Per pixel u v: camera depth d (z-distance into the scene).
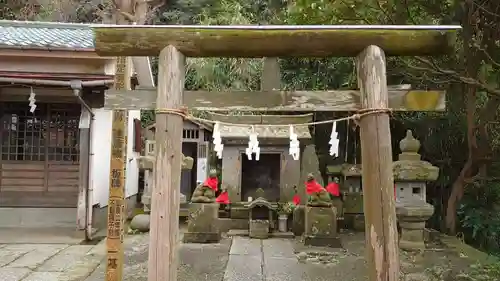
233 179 9.67
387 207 3.19
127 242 7.79
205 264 6.28
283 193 9.55
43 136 8.75
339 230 9.41
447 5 6.20
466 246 7.71
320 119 11.80
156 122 3.35
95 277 5.51
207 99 3.46
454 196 9.12
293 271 5.95
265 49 3.43
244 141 9.65
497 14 6.09
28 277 5.47
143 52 3.46
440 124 10.12
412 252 7.24
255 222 8.42
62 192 8.76
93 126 8.16
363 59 3.40
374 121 3.28
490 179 8.88
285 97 3.48
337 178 10.23
